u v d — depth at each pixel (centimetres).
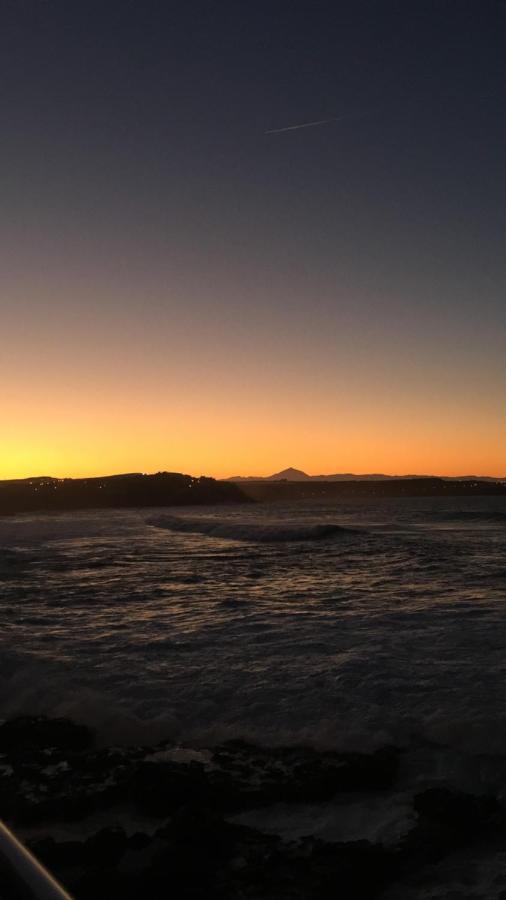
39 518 7744
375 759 551
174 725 659
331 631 1042
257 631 1063
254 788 513
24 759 591
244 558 2356
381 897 373
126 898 371
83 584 1703
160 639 1025
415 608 1222
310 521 5112
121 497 14250
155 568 2067
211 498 15425
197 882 384
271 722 655
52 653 941
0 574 1942
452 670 792
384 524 4341
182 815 448
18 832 464
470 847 422
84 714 693
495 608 1194
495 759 547
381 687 736
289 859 406
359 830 449
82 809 486
